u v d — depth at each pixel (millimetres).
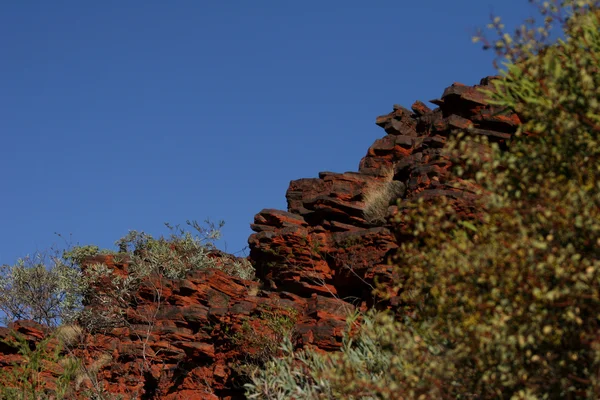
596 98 8969
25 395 18203
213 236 29156
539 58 9492
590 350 8383
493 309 8656
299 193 23719
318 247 20656
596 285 8180
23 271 27578
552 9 9734
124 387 22938
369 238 19453
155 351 22969
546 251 8336
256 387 12148
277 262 21547
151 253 27969
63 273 27859
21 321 24109
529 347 8641
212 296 23094
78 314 25438
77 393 22484
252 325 19953
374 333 11242
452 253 8969
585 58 9219
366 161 22453
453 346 9531
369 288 18953
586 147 8930
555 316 8336
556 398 8672
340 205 21328
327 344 18141
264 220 23062
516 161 9312
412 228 11352
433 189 17719
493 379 8664
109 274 27281
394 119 23422
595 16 9523
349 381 9578
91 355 24000
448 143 9766
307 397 11344
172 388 22156
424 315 9766
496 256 8633
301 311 19781
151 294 24719
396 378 9469
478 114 20281
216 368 20969
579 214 8320
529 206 8906
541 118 9273
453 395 9250
